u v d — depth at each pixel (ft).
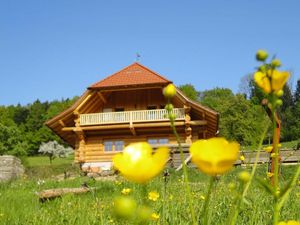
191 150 3.45
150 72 96.63
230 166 3.38
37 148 245.86
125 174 3.36
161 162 3.36
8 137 173.68
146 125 92.79
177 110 91.56
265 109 5.53
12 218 19.16
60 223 16.53
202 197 14.85
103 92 95.30
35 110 269.03
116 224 10.88
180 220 10.63
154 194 13.38
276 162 4.61
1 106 299.99
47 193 29.07
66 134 101.24
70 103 302.66
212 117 88.84
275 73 4.37
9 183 56.08
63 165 92.17
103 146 97.35
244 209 11.16
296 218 12.87
